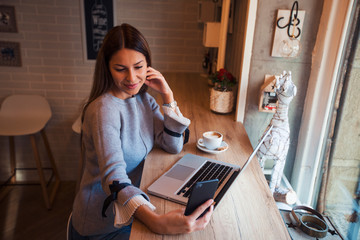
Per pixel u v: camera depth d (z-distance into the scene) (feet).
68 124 12.17
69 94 11.78
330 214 5.54
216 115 6.09
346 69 5.05
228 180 3.60
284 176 6.07
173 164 4.01
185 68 11.68
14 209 10.69
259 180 3.75
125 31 3.19
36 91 11.69
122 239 3.83
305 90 5.77
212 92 6.09
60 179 12.82
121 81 3.34
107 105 3.41
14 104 11.48
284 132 4.82
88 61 11.37
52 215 10.42
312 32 5.40
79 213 3.73
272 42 5.50
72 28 10.96
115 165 3.08
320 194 5.82
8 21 10.75
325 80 5.42
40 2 10.62
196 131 5.21
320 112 5.60
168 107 4.13
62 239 9.27
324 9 5.17
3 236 9.29
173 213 2.75
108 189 3.00
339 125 5.27
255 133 6.10
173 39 11.32
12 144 12.03
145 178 3.63
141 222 2.89
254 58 5.61
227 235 2.80
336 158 5.36
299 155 6.08
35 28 10.90
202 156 4.28
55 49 11.19
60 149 12.48
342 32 5.01
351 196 4.91
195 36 11.31
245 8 6.19
